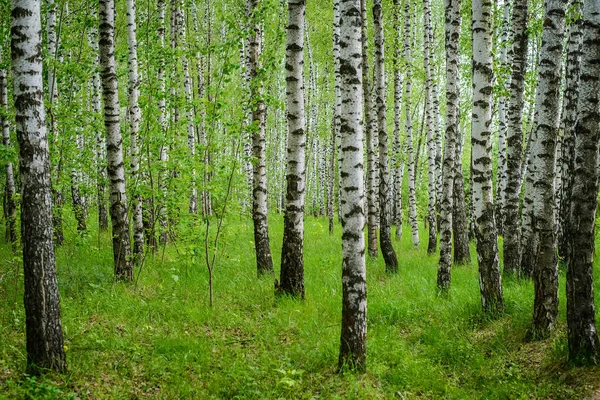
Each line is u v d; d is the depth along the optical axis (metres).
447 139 9.05
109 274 9.51
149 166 9.26
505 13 13.55
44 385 4.62
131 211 10.69
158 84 10.41
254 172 10.34
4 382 4.91
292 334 7.05
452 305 7.96
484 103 7.25
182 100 9.87
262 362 5.98
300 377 5.60
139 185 9.27
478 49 7.23
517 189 9.88
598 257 11.20
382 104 12.03
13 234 11.59
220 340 6.68
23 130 4.86
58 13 13.76
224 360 6.00
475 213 7.45
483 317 7.39
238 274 10.29
